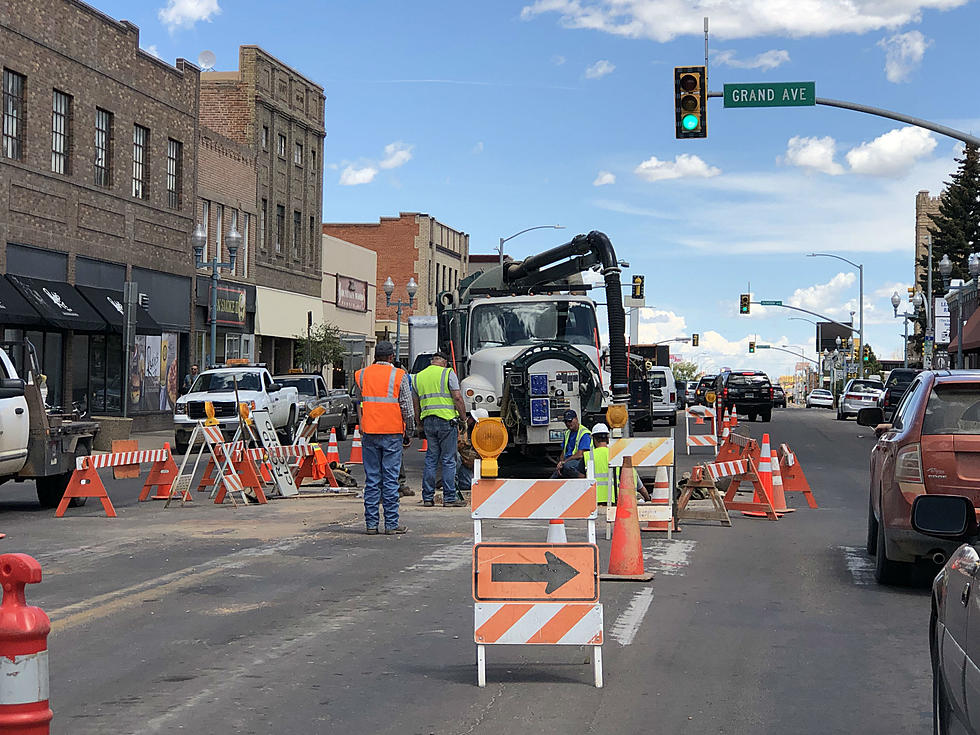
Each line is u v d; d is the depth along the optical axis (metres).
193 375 41.34
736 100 23.70
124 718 6.55
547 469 22.55
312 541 13.90
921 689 7.33
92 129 36.91
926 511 8.99
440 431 17.88
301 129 55.19
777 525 16.23
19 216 32.84
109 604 9.85
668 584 11.13
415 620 9.29
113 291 38.09
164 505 18.50
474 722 6.54
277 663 7.86
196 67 44.16
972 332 60.56
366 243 78.25
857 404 57.38
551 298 21.91
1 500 19.50
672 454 15.02
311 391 37.78
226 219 47.38
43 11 33.84
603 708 6.85
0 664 4.03
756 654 8.27
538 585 7.38
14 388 16.08
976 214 89.75
